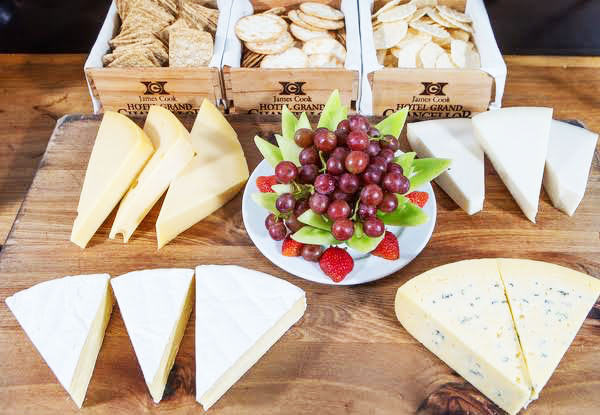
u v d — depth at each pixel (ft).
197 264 3.74
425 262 3.70
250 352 3.19
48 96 6.11
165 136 3.92
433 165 3.47
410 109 5.05
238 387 3.17
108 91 5.00
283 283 3.41
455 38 5.32
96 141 4.03
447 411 3.05
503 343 3.02
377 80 4.78
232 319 3.25
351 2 5.40
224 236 3.88
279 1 5.61
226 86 4.94
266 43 5.13
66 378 3.04
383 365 3.23
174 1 5.53
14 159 5.58
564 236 3.81
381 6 5.63
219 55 4.95
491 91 4.83
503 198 4.05
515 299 3.19
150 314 3.30
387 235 3.39
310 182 3.32
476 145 4.18
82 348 3.16
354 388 3.14
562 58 6.20
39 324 3.29
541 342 3.01
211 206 3.95
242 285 3.41
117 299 3.37
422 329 3.24
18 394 3.15
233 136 4.30
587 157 3.99
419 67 5.00
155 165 3.82
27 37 6.72
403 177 3.13
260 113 5.19
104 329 3.44
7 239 3.87
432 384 3.15
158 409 3.09
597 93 5.88
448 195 4.09
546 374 2.90
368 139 3.17
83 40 6.70
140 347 3.16
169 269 3.51
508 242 3.79
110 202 3.80
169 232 3.77
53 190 4.16
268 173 4.07
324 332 3.38
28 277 3.68
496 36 6.51
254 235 3.68
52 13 7.00
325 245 3.51
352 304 3.50
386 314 3.45
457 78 4.72
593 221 3.88
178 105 5.14
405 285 3.28
